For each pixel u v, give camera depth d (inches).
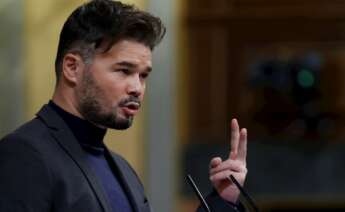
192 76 555.5
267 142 559.5
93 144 215.2
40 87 521.0
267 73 559.2
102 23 207.0
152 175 535.2
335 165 557.3
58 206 199.8
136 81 209.0
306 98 558.6
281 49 558.6
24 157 200.5
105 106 208.1
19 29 518.0
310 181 558.3
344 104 557.0
